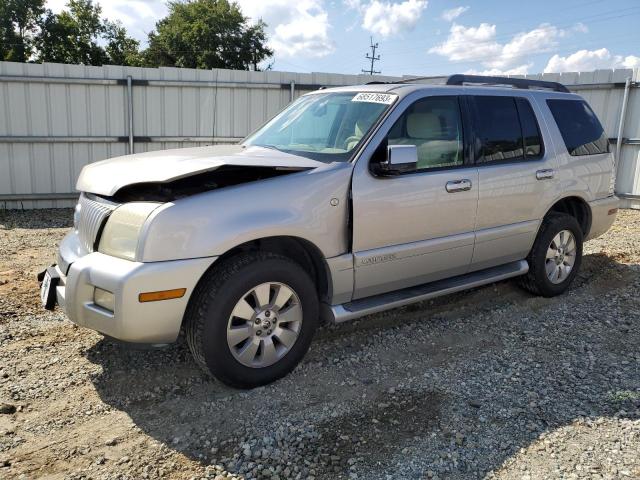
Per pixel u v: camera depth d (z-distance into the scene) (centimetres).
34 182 1043
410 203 421
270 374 374
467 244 465
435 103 448
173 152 439
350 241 396
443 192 440
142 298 322
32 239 808
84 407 348
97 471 288
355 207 392
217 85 1096
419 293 450
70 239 403
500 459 300
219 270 351
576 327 482
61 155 1048
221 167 357
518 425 332
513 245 507
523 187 501
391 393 369
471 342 451
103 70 1040
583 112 582
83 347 430
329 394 367
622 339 456
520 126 510
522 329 478
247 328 359
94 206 369
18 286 569
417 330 473
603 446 310
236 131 1130
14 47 3953
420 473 289
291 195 367
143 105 1072
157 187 371
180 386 375
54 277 375
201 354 348
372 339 453
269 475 287
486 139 479
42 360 407
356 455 303
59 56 4178
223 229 340
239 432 324
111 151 1075
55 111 1029
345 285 402
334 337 456
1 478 280
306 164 389
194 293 353
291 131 470
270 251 384
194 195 345
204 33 4794
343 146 416
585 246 762
